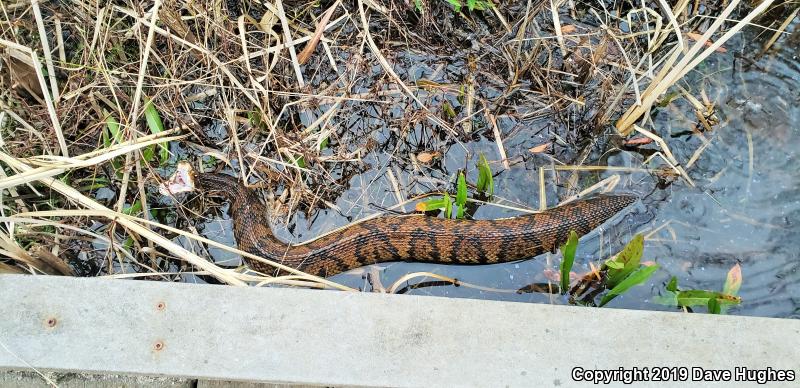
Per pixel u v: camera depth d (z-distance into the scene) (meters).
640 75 1.79
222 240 1.70
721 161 1.73
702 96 1.79
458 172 1.75
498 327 1.35
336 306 1.37
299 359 1.35
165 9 1.74
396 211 1.71
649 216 1.68
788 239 1.64
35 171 1.53
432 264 1.67
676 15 1.76
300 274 1.60
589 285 1.61
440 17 1.89
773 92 1.79
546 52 1.85
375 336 1.35
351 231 1.65
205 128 1.80
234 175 1.75
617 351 1.33
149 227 1.67
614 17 1.86
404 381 1.33
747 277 1.60
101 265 1.66
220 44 1.79
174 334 1.36
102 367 1.35
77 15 1.77
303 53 1.79
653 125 1.77
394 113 1.81
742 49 1.85
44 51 1.68
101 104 1.78
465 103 1.82
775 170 1.71
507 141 1.78
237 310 1.37
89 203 1.57
